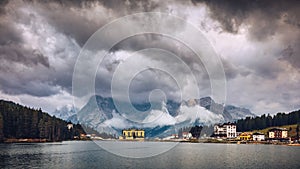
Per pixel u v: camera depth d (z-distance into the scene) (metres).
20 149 96.50
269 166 59.12
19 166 53.31
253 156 82.00
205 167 55.75
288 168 56.41
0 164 55.94
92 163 59.97
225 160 69.69
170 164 59.59
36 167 52.25
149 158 71.44
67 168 51.53
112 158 70.62
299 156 82.50
